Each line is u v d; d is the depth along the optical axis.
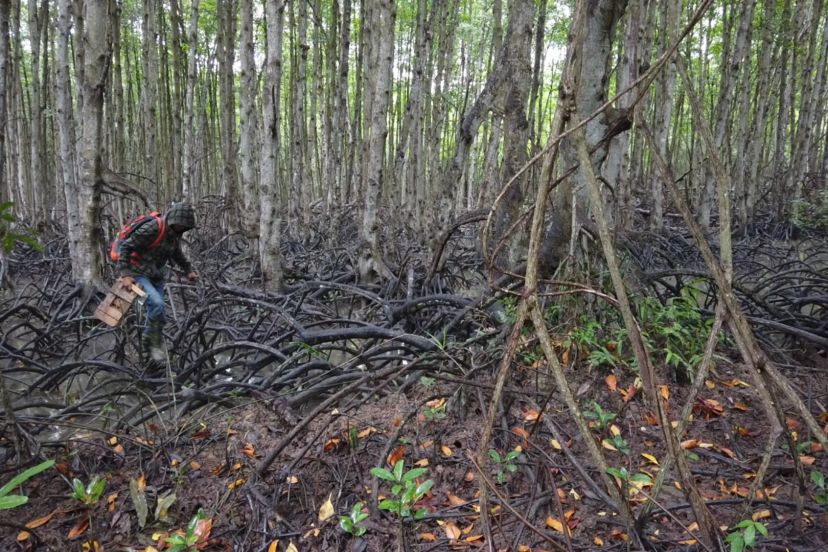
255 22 12.59
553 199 4.63
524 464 2.89
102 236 7.21
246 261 9.85
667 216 13.76
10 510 2.79
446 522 2.54
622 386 3.67
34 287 8.58
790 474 2.81
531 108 5.84
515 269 4.75
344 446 3.19
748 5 10.52
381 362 5.42
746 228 12.21
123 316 4.57
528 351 3.89
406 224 12.55
